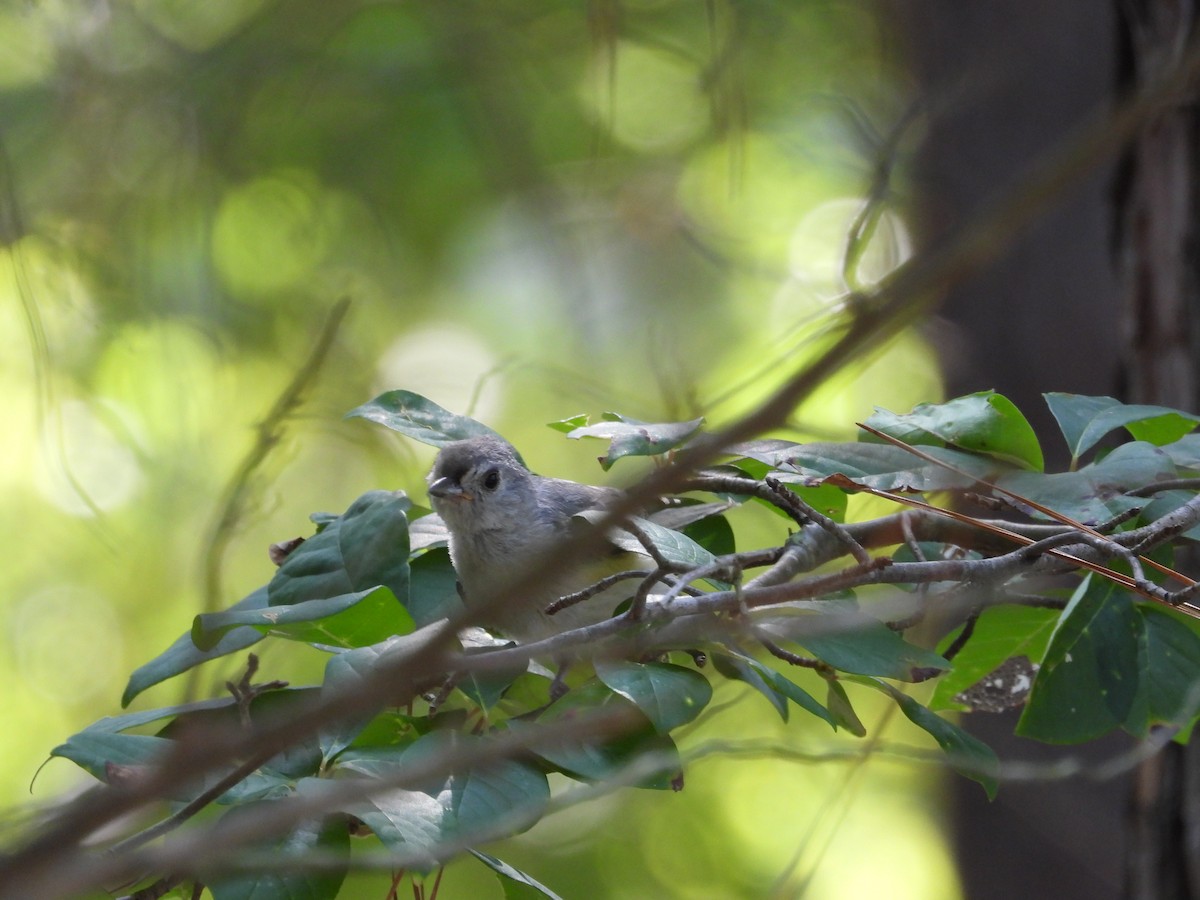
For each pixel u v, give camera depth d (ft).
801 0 49.96
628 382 52.70
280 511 47.11
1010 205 7.62
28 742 46.16
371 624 16.56
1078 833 30.53
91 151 43.75
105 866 7.35
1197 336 27.20
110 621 46.37
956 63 34.50
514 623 21.54
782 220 52.90
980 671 20.35
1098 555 17.98
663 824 47.26
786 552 17.81
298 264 50.44
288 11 47.67
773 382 32.50
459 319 53.52
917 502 18.06
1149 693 17.90
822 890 46.19
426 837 13.73
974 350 33.40
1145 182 27.63
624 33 40.81
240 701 16.03
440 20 50.67
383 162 51.55
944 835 34.27
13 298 40.47
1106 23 33.06
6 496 44.24
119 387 44.19
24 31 43.62
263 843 14.35
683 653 20.26
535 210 52.34
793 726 43.96
